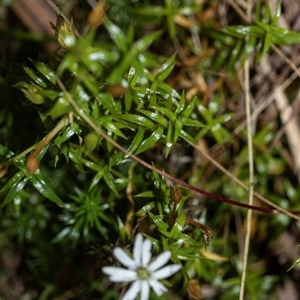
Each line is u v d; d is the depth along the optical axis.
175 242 0.19
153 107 0.19
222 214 0.24
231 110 0.24
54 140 0.18
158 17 0.24
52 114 0.17
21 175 0.19
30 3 0.24
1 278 0.25
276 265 0.25
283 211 0.20
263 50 0.22
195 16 0.24
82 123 0.18
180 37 0.25
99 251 0.21
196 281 0.21
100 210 0.21
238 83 0.24
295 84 0.24
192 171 0.23
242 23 0.24
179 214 0.19
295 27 0.24
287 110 0.24
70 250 0.24
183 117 0.19
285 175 0.25
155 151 0.22
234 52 0.23
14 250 0.25
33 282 0.25
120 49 0.19
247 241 0.21
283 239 0.25
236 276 0.24
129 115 0.18
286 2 0.24
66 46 0.18
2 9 0.25
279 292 0.25
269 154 0.24
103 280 0.24
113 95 0.17
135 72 0.18
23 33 0.25
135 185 0.21
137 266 0.18
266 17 0.22
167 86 0.20
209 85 0.24
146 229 0.20
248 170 0.24
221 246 0.24
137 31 0.25
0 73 0.22
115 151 0.20
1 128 0.23
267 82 0.24
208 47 0.24
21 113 0.23
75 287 0.24
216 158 0.24
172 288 0.23
